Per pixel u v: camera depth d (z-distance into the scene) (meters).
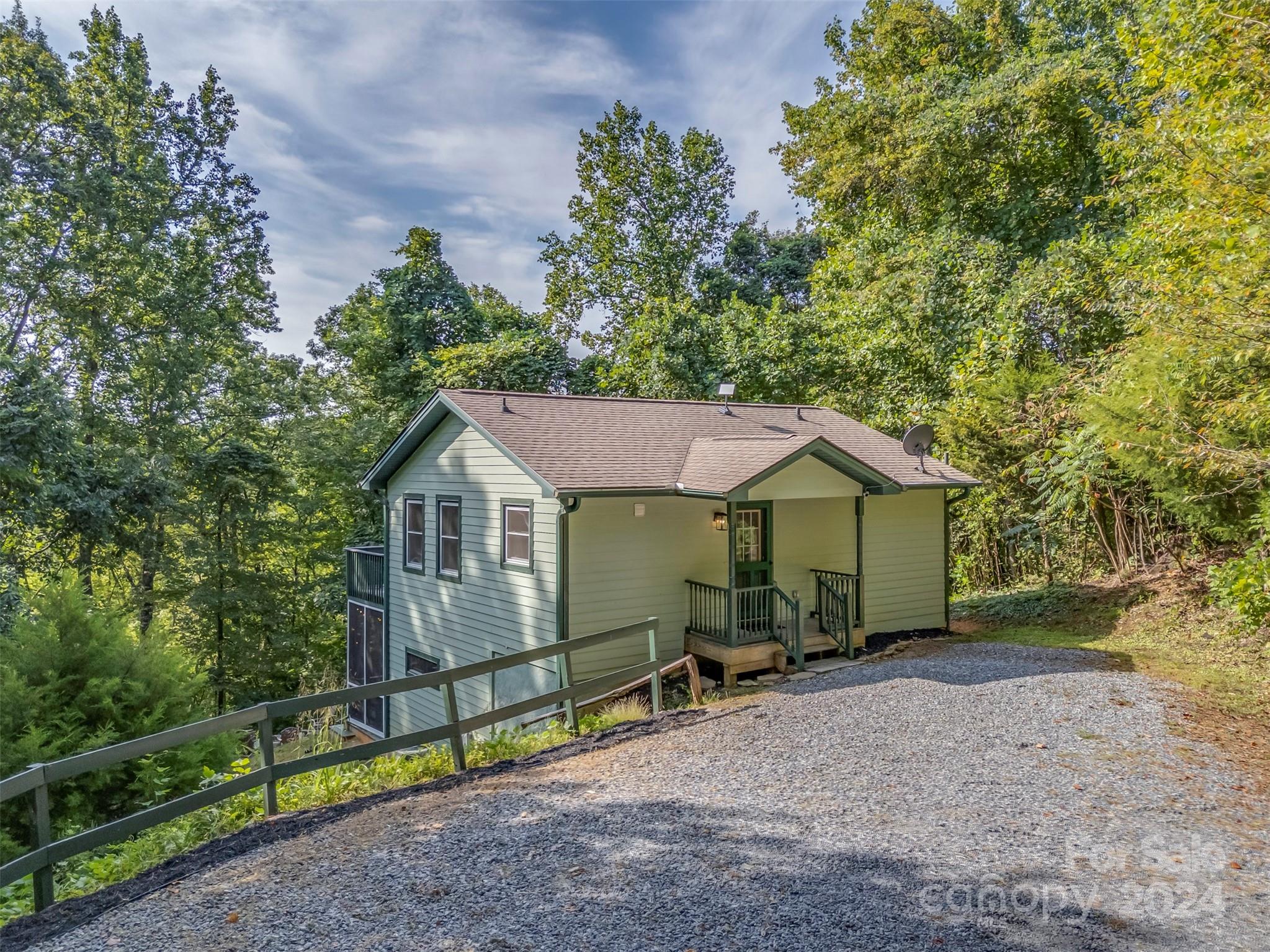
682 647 10.79
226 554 18.70
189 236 20.84
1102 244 15.21
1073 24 20.20
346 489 22.80
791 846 4.61
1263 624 8.50
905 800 5.33
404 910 3.96
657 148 30.22
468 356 25.05
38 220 17.48
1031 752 6.27
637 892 4.08
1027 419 14.00
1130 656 9.55
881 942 3.53
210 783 7.50
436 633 12.98
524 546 10.76
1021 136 18.78
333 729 15.04
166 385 19.83
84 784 8.45
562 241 31.53
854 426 14.63
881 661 10.54
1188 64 8.59
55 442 13.82
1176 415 8.98
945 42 22.81
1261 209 7.00
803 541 11.77
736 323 23.12
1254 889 4.01
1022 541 15.27
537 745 7.31
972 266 17.92
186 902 4.15
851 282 23.27
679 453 11.56
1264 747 6.32
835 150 24.14
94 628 9.54
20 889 5.93
